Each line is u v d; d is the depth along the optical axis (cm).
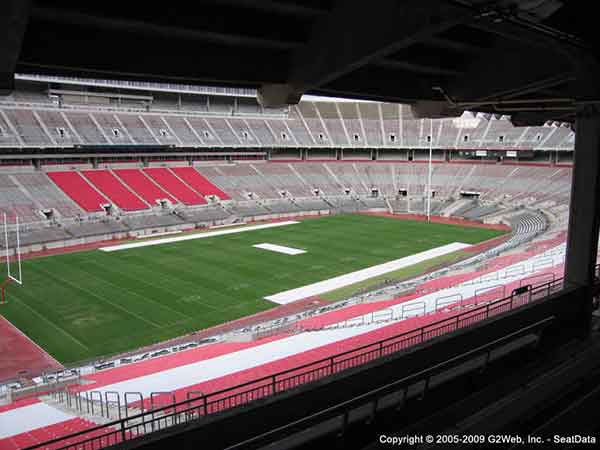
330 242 4544
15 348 2255
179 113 6488
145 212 5159
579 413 938
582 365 1145
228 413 751
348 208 6512
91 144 5381
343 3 808
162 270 3522
